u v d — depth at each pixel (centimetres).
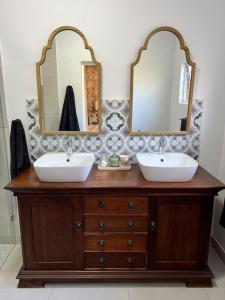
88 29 188
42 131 204
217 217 219
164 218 172
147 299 172
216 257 214
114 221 172
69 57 191
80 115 202
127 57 193
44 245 177
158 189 163
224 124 208
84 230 174
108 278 180
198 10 187
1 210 223
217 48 194
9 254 218
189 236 176
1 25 186
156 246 178
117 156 200
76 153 202
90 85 196
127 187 162
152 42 189
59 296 175
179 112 204
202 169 200
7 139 208
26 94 199
